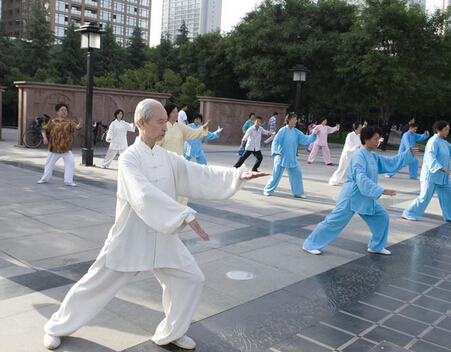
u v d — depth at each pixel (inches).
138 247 112.3
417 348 132.7
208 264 195.6
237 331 137.3
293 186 365.7
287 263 202.7
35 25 1636.3
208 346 127.6
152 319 140.5
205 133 268.4
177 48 1667.1
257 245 227.3
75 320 117.6
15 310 142.6
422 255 226.5
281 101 1233.4
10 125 1421.0
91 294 116.2
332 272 194.5
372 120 1724.9
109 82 1360.7
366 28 989.2
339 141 1254.9
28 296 153.5
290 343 131.8
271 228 263.1
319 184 447.8
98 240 220.7
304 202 348.8
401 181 511.2
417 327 146.6
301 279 184.1
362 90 1125.7
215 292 165.6
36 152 590.6
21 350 119.3
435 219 313.4
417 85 995.3
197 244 223.8
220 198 118.8
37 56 1631.4
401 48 989.8
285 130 358.6
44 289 159.8
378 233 221.3
